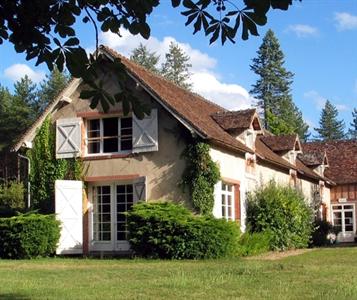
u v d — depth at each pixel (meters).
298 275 11.70
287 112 67.19
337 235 35.81
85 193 20.86
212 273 12.19
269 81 67.50
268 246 21.05
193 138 19.09
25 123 53.81
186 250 16.84
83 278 11.69
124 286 10.31
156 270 13.12
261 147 26.73
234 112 22.92
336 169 38.59
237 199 21.62
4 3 3.99
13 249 18.27
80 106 21.16
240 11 3.90
